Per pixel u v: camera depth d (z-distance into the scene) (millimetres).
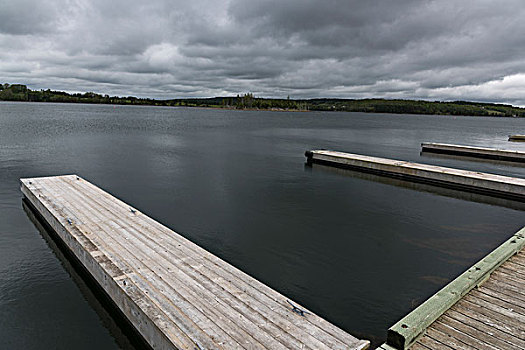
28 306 7176
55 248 9648
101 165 21156
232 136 42344
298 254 9633
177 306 5648
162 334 5023
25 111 87500
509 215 13484
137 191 15594
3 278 8164
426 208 14219
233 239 10531
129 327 6387
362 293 7789
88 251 7641
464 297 5707
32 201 12484
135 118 76312
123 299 6180
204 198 14750
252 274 8492
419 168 18969
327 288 7949
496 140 45094
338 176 19938
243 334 5008
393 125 81750
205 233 10945
